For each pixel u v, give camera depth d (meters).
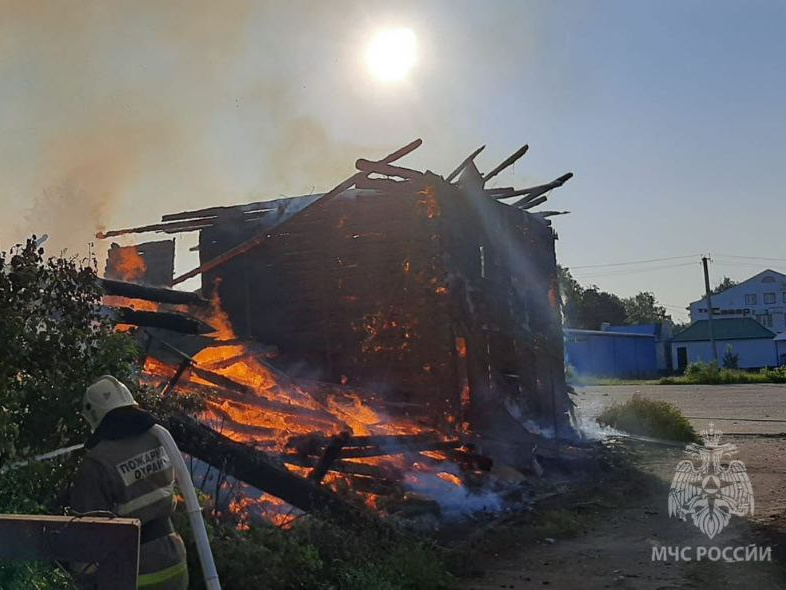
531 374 13.43
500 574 7.18
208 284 13.34
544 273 14.60
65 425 4.96
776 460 13.41
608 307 91.62
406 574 6.49
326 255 12.44
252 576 5.38
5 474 4.36
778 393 32.25
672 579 6.84
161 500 3.94
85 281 5.45
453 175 12.44
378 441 9.17
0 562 3.04
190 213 13.68
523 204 14.21
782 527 8.52
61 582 3.22
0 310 4.86
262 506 7.38
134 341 6.30
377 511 7.99
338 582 6.09
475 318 11.77
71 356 5.18
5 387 4.73
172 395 6.79
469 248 11.98
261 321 12.81
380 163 11.10
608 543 8.28
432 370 11.34
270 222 13.19
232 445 6.52
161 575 3.85
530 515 9.44
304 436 8.26
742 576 6.86
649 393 35.31
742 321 71.19
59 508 4.58
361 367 11.91
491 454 10.96
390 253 11.92
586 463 12.41
